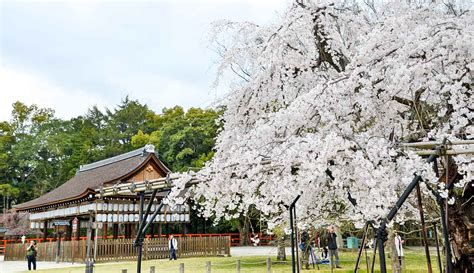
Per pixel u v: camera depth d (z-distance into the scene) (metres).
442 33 3.88
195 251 17.48
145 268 12.97
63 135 42.12
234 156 4.14
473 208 4.31
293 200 4.38
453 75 3.82
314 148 3.44
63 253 17.48
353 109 4.14
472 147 3.35
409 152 3.15
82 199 16.86
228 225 27.50
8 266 15.83
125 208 16.66
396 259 7.68
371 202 3.06
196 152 27.31
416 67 3.73
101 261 15.70
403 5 4.82
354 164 3.34
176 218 18.00
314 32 5.34
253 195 4.14
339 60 5.39
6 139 39.81
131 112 40.88
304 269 10.57
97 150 37.72
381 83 4.05
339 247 15.63
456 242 4.26
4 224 29.75
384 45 4.16
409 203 4.89
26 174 39.06
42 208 21.02
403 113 4.71
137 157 19.92
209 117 28.58
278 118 4.01
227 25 6.12
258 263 13.24
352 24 5.39
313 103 3.90
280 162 3.62
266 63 5.50
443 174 4.10
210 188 4.00
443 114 3.98
